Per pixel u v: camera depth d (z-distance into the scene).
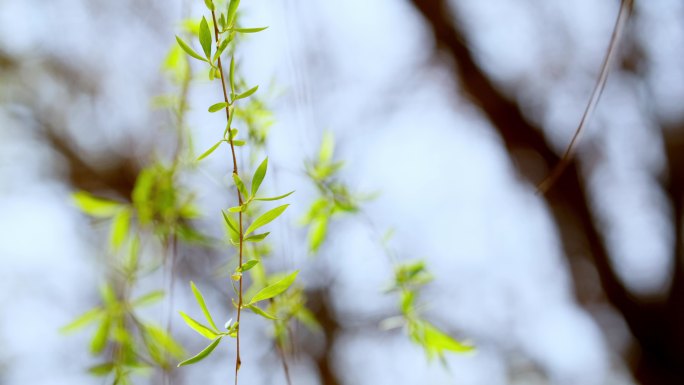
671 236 2.17
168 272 0.95
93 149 2.12
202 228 1.15
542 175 2.15
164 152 1.06
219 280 1.70
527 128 2.10
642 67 2.13
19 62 2.16
